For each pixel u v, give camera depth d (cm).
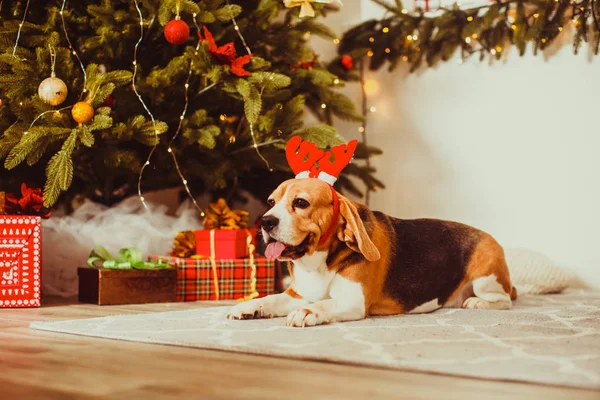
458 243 262
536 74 405
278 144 329
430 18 428
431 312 252
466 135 432
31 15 322
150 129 296
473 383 139
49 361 160
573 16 374
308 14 300
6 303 276
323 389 133
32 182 337
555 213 399
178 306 286
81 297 305
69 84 295
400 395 128
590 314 249
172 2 294
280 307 232
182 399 125
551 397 128
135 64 304
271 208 220
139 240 366
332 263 226
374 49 457
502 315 240
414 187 452
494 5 399
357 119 379
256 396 127
